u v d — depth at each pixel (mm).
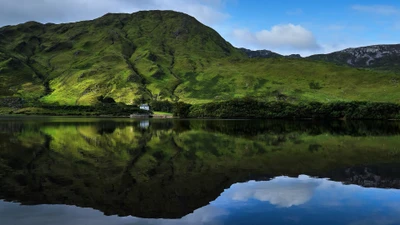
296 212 20328
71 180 27781
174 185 26422
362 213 20250
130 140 58219
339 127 103812
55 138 59906
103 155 41062
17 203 21672
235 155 41844
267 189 25484
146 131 79438
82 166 33812
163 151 44875
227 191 24875
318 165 35594
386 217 19641
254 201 22500
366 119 163125
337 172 32125
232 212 20312
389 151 46688
